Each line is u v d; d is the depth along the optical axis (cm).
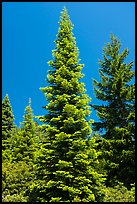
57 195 2245
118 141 2716
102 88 3055
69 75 2484
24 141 3759
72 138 2316
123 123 2914
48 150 2267
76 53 2569
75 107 2303
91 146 2361
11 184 2675
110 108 2941
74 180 2188
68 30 2623
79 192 2183
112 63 3081
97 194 2292
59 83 2455
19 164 2964
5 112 4362
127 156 2659
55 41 2622
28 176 2720
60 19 2655
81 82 2478
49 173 2255
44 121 2416
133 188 2427
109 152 2692
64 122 2319
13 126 4341
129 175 2678
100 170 2623
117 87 2969
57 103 2384
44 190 2225
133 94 2897
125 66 3067
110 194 2356
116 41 3178
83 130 2323
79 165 2241
